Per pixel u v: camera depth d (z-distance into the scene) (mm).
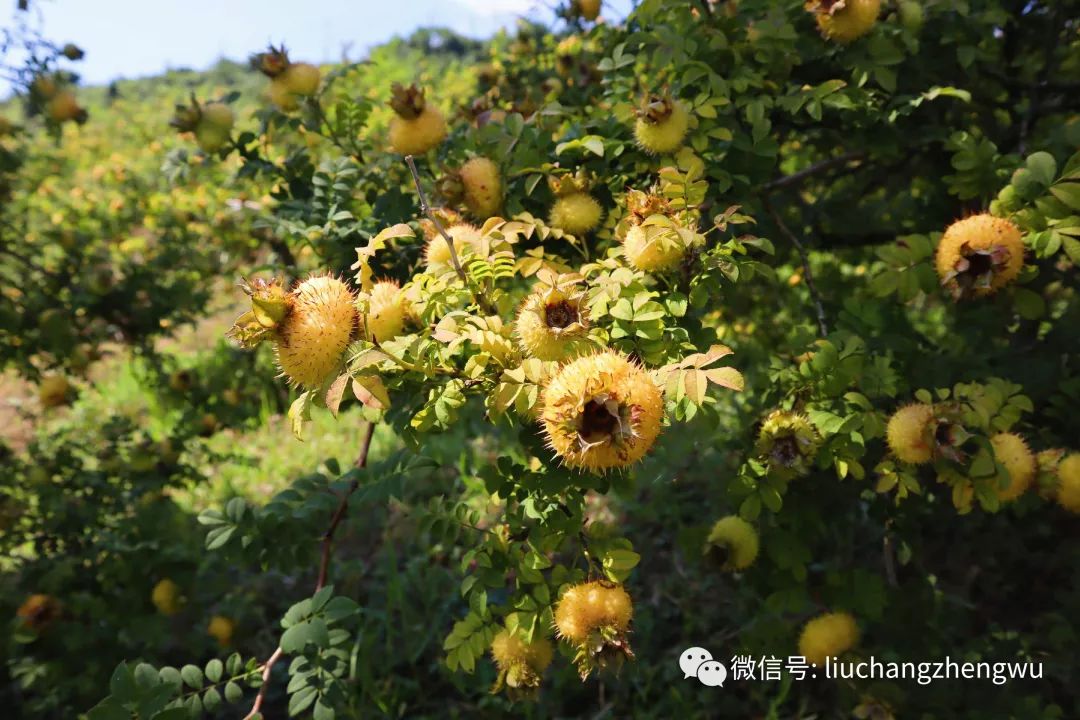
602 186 2715
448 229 2268
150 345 5246
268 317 1684
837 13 2719
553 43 4938
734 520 2604
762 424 2555
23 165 4871
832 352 2414
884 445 2672
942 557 3443
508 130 2697
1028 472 2326
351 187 2982
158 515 4172
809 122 3143
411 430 2023
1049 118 3762
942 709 2760
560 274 2010
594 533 2191
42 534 4336
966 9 2848
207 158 3479
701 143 2564
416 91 2789
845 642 2670
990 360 3053
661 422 1644
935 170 3268
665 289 2230
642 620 4055
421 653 4164
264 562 2730
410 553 4938
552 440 1631
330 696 2410
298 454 6363
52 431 6535
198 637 4039
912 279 2434
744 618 4062
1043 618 3371
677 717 3596
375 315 1895
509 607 2219
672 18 3082
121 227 6871
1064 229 2201
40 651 3725
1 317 4590
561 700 3869
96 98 19219
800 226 3736
